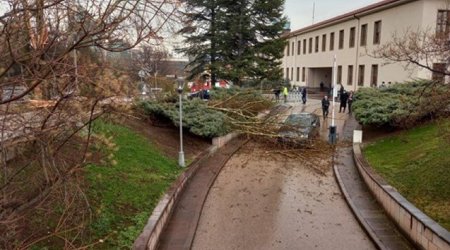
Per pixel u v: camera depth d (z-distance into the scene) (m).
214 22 27.12
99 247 7.06
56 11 3.74
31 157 4.63
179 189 11.73
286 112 22.59
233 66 27.30
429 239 7.64
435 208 9.03
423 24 25.77
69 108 4.27
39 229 5.92
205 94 22.97
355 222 10.16
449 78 12.15
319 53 43.53
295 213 10.77
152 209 9.38
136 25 3.73
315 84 46.81
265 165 16.14
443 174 10.58
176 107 18.31
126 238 7.61
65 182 4.81
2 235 4.39
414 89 19.84
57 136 4.57
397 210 9.41
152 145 15.12
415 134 16.00
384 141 16.95
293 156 17.28
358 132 17.89
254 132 19.05
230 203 11.56
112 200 9.05
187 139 18.09
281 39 28.67
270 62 28.64
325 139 19.81
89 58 4.16
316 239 9.11
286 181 13.89
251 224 9.98
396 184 11.12
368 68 33.16
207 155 16.58
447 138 9.99
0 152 4.28
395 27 29.03
